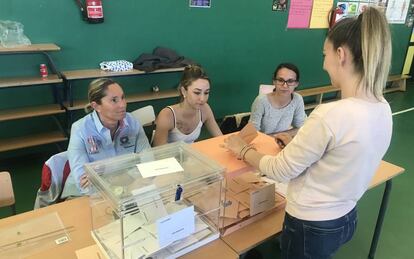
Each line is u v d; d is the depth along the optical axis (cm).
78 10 310
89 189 127
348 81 89
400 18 627
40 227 122
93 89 162
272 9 450
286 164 96
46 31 300
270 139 201
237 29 427
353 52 85
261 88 269
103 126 168
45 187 175
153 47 367
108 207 109
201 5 385
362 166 89
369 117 86
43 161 317
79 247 113
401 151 387
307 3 483
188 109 203
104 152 172
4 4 274
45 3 292
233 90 455
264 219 133
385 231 243
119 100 163
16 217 127
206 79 197
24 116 286
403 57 684
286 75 225
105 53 338
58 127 329
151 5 350
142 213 103
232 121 283
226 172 136
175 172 114
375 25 82
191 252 113
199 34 397
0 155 313
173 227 104
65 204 137
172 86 397
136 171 114
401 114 526
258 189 132
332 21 516
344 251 221
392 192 296
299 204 99
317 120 88
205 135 352
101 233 114
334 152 88
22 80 283
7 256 108
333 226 97
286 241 108
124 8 335
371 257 215
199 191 114
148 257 102
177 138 205
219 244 118
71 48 317
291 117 246
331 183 93
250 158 125
